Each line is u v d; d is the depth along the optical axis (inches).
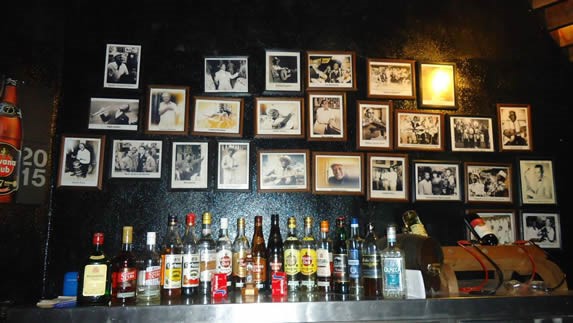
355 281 61.8
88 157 72.9
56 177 71.1
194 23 80.8
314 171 77.4
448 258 68.1
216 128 76.9
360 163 78.7
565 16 85.7
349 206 77.3
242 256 66.9
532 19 89.6
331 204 77.0
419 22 87.1
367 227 75.6
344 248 69.8
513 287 65.1
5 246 58.3
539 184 83.4
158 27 79.8
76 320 50.0
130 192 73.1
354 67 82.0
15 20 62.0
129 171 73.7
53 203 70.5
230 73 79.4
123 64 77.4
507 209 81.4
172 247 66.2
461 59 87.0
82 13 78.1
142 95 77.1
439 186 80.3
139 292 60.4
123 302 55.5
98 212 71.6
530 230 81.1
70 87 75.0
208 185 74.7
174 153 75.4
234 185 75.1
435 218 79.3
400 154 80.4
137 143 74.9
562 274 68.7
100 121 74.8
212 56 79.7
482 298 55.1
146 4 80.3
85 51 76.9
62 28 74.4
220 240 66.7
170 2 81.0
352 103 81.6
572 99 88.1
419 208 79.2
